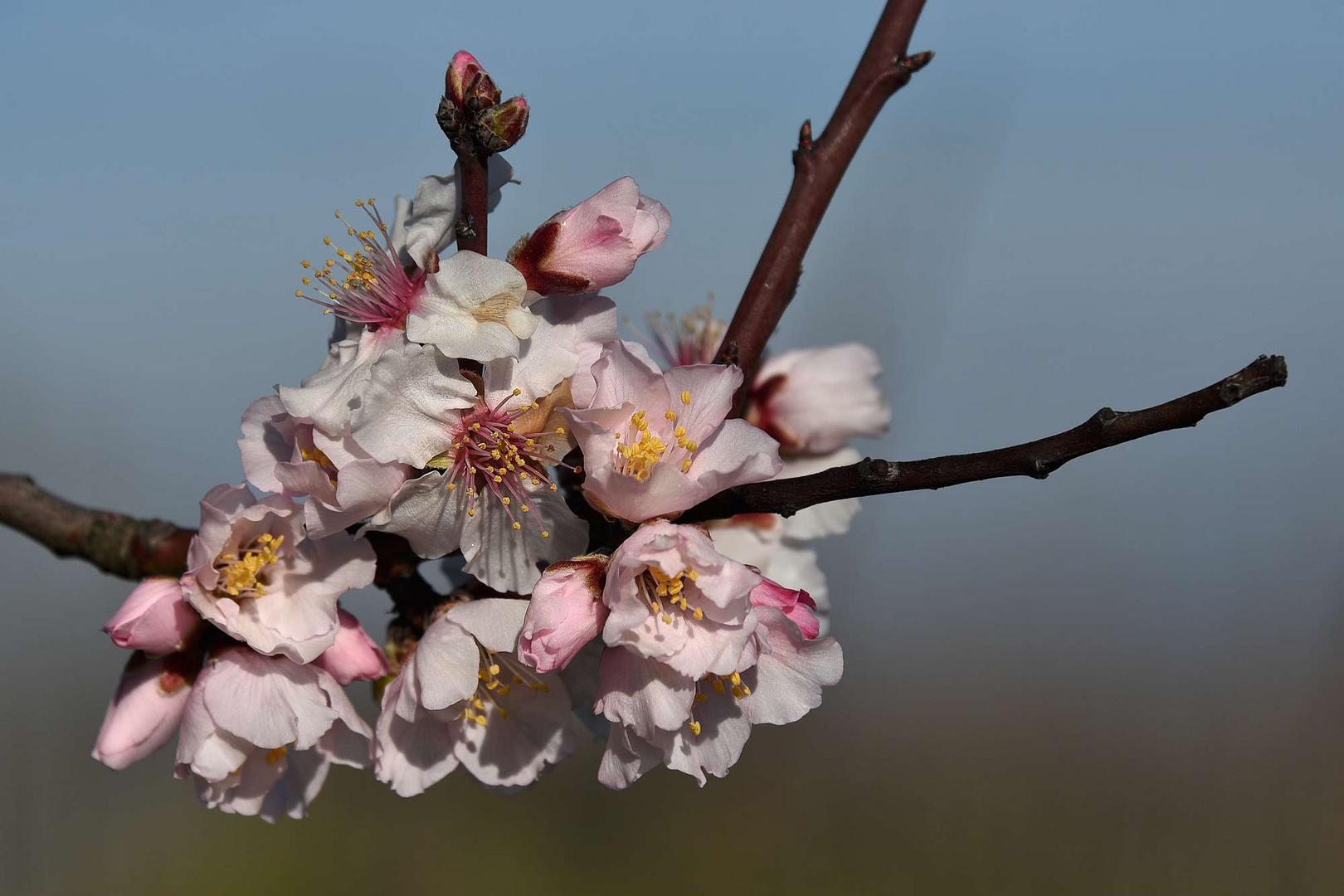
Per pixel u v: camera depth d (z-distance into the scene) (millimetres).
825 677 646
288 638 646
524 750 661
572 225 646
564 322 648
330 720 647
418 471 646
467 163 646
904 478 625
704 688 647
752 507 636
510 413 646
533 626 630
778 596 647
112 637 645
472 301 639
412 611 661
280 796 665
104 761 646
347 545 650
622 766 640
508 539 647
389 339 652
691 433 640
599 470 630
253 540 649
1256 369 605
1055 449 615
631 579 627
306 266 657
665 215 649
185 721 648
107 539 662
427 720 659
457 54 648
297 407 642
